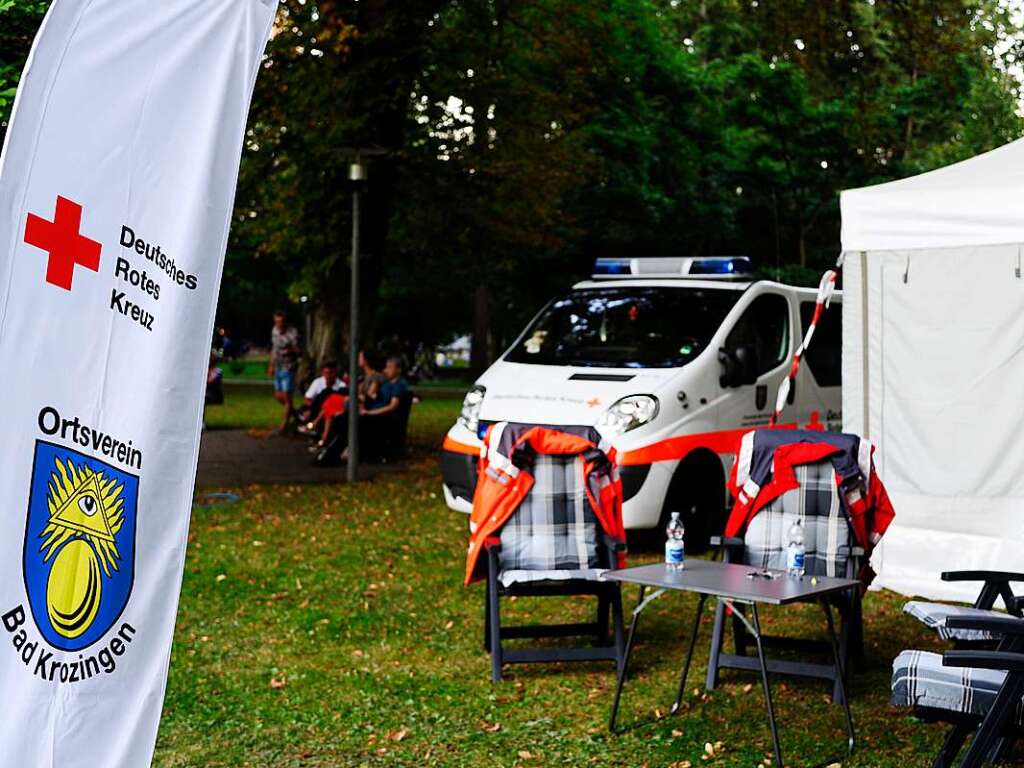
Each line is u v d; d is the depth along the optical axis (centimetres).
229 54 306
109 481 280
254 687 627
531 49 1747
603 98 2283
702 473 968
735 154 2508
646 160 2358
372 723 571
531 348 1049
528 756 525
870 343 860
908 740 546
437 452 1686
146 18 286
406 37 1523
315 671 656
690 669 659
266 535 1046
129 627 286
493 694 615
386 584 866
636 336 1020
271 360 1903
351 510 1181
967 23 1666
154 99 288
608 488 669
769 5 1656
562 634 684
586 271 2569
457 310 4397
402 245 1867
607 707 594
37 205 261
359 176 1368
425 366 4431
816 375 1109
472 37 1633
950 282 823
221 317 4819
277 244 1728
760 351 1041
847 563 619
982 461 812
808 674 602
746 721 573
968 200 617
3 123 575
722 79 2534
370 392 1570
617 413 927
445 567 926
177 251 295
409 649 702
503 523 661
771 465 636
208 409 2414
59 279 266
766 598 510
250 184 1642
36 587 264
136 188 284
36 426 262
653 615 782
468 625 756
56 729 270
